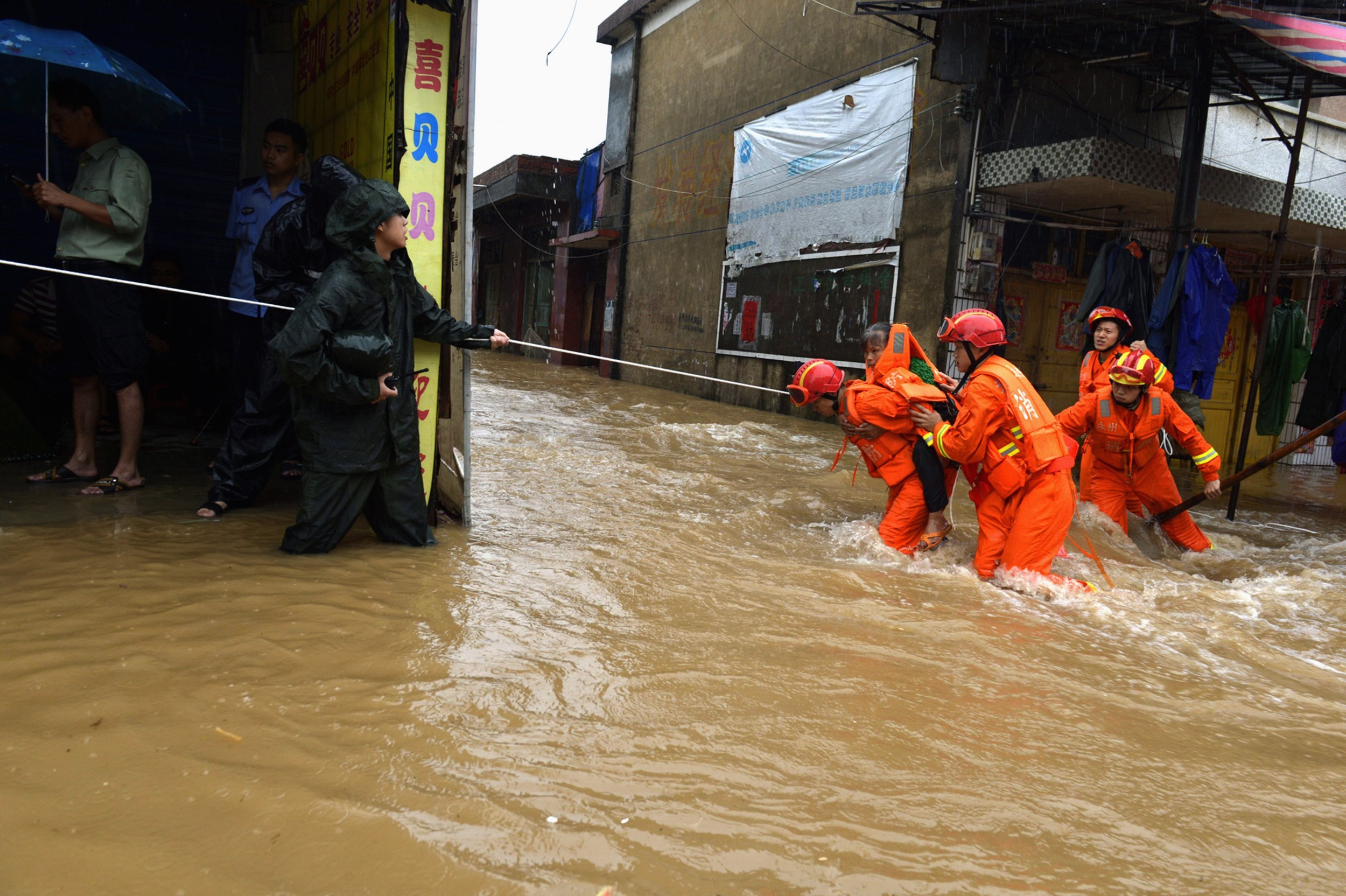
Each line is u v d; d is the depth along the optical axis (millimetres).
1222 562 5305
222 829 1728
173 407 7188
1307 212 10906
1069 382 12320
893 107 12641
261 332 4773
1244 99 11086
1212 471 5371
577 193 25484
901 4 9852
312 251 4391
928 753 2301
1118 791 2172
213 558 3594
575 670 2676
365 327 3738
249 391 4617
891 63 12766
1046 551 4188
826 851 1804
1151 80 11602
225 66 7445
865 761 2221
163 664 2494
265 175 5234
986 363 4406
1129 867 1838
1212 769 2332
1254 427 13422
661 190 20062
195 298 7117
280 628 2836
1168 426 5457
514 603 3324
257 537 3992
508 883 1614
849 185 13562
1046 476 4207
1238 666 3258
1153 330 8633
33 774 1877
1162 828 2008
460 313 4492
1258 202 10555
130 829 1709
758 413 14531
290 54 6805
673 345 19281
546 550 4211
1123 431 5414
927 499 4711
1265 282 13164
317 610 3027
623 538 4594
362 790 1901
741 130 16703
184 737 2088
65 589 3078
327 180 3898
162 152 7285
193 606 2980
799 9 15109
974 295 11398
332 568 3596
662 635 3078
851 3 13727
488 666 2656
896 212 12516
